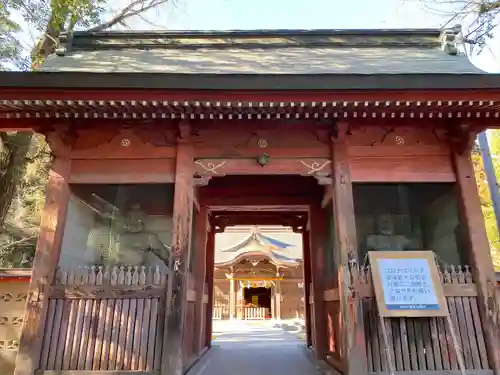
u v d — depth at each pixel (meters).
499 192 9.49
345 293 5.98
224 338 15.09
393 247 8.55
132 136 6.91
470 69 7.58
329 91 5.61
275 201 9.47
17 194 13.70
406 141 6.94
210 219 10.73
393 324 5.96
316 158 6.84
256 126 6.91
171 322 5.81
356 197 9.01
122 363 5.71
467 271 6.27
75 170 6.74
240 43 9.35
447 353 5.82
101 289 6.02
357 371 5.59
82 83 5.48
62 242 6.54
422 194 8.58
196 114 6.18
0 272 6.51
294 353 10.16
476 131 6.52
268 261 25.12
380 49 9.23
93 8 10.45
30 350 5.61
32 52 10.53
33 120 6.57
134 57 8.50
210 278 11.18
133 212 8.54
